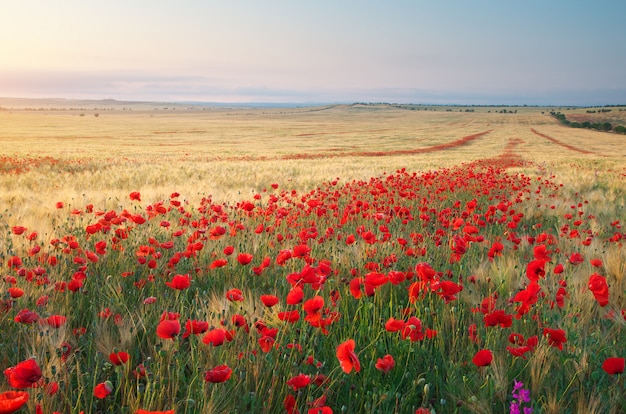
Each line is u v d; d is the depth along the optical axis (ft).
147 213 20.33
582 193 36.50
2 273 11.30
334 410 6.97
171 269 12.37
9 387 6.43
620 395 6.92
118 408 6.83
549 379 7.51
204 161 96.22
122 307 9.87
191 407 6.53
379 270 11.44
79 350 7.55
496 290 10.93
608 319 9.83
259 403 6.75
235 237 16.78
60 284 10.05
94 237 16.31
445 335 9.30
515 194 34.42
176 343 7.47
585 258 14.23
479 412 6.53
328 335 8.78
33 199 25.93
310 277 8.82
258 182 46.24
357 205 21.45
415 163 84.99
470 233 15.37
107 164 76.59
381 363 6.46
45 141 178.50
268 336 7.19
